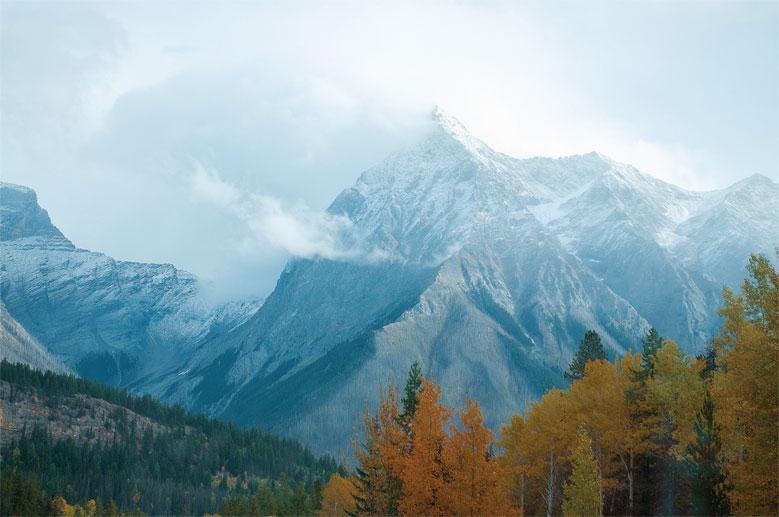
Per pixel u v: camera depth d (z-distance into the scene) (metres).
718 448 48.12
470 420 49.41
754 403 43.84
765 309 45.31
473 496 48.12
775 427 42.84
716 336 51.19
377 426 57.94
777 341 43.81
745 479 43.41
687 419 54.31
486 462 48.88
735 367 45.38
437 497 48.31
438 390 51.31
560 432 63.56
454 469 48.56
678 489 60.25
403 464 51.75
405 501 48.97
